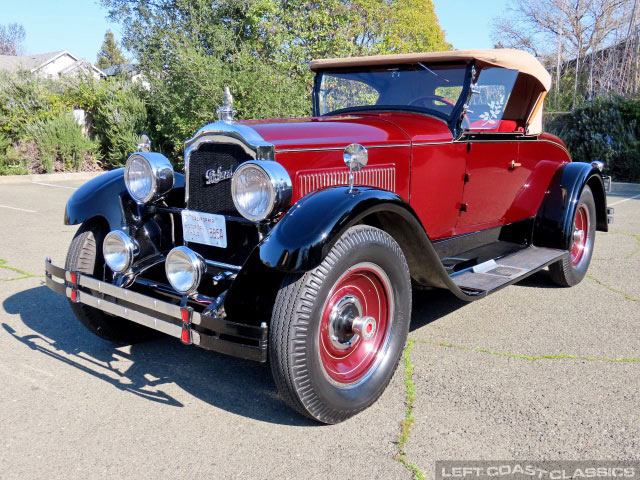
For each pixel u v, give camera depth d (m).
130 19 14.90
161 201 3.41
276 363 2.44
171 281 2.68
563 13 21.72
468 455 2.39
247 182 2.68
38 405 2.83
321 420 2.60
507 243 4.63
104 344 3.64
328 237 2.43
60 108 14.16
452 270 3.76
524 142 4.46
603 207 5.21
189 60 12.39
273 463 2.35
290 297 2.44
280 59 13.83
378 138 3.29
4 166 13.16
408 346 3.56
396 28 15.57
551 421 2.65
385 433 2.58
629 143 13.30
